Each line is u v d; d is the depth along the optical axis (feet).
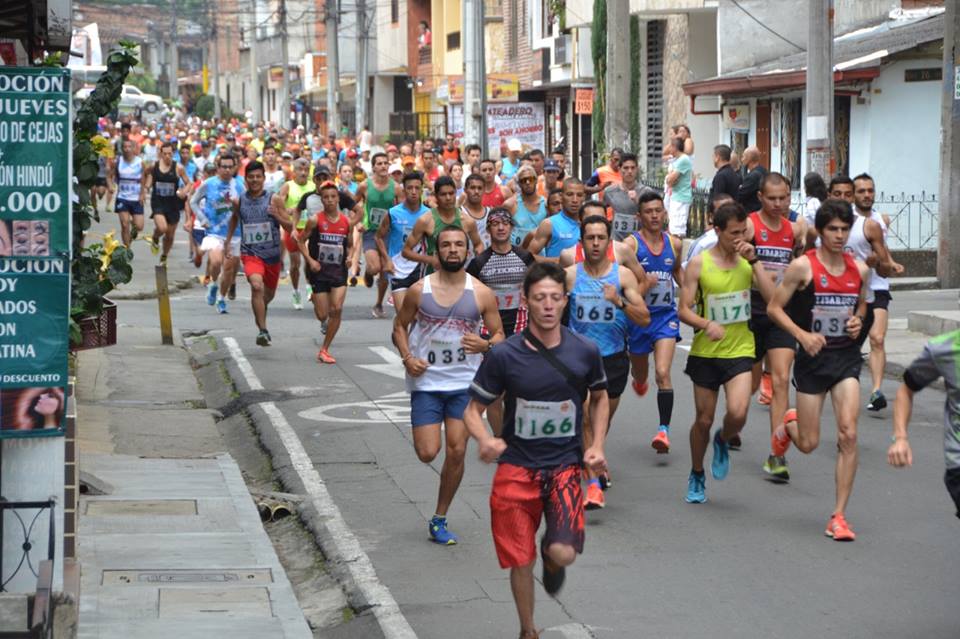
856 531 88.74
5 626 63.77
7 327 63.52
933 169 239.91
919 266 224.53
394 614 74.69
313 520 94.53
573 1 383.65
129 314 199.41
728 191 177.17
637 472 105.70
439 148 382.22
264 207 162.40
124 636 69.97
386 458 112.37
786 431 95.55
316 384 143.95
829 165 199.52
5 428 63.98
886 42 248.52
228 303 213.25
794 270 89.51
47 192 63.10
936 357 68.54
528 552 66.74
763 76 256.93
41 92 62.59
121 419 128.67
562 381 66.44
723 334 93.81
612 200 141.08
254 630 71.46
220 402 140.36
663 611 74.18
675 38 335.67
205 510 95.40
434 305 86.07
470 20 340.39
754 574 80.38
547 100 460.14
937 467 104.78
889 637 69.82
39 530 65.26
